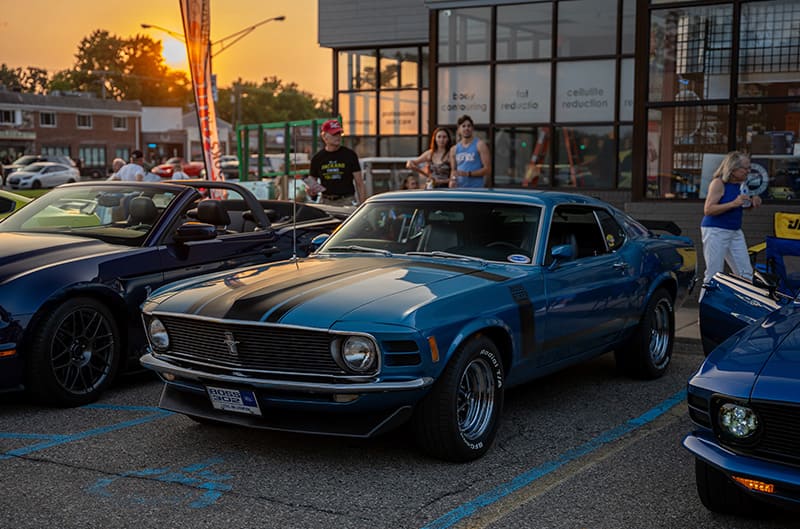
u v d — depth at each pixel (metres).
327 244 6.14
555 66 14.39
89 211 7.19
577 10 14.28
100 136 87.38
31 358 5.85
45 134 82.69
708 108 10.95
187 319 4.92
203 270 7.14
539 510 4.19
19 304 5.78
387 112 23.02
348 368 4.49
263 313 4.65
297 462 4.89
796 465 3.55
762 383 3.66
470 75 14.66
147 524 3.98
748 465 3.63
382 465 4.84
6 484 4.51
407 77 22.62
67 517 4.06
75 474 4.68
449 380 4.70
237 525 3.98
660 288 7.10
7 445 5.20
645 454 5.09
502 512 4.16
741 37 10.70
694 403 3.89
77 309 6.08
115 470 4.75
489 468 4.81
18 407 6.12
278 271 5.41
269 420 4.75
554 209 5.94
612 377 7.18
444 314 4.67
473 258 5.65
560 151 14.55
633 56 14.03
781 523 4.04
